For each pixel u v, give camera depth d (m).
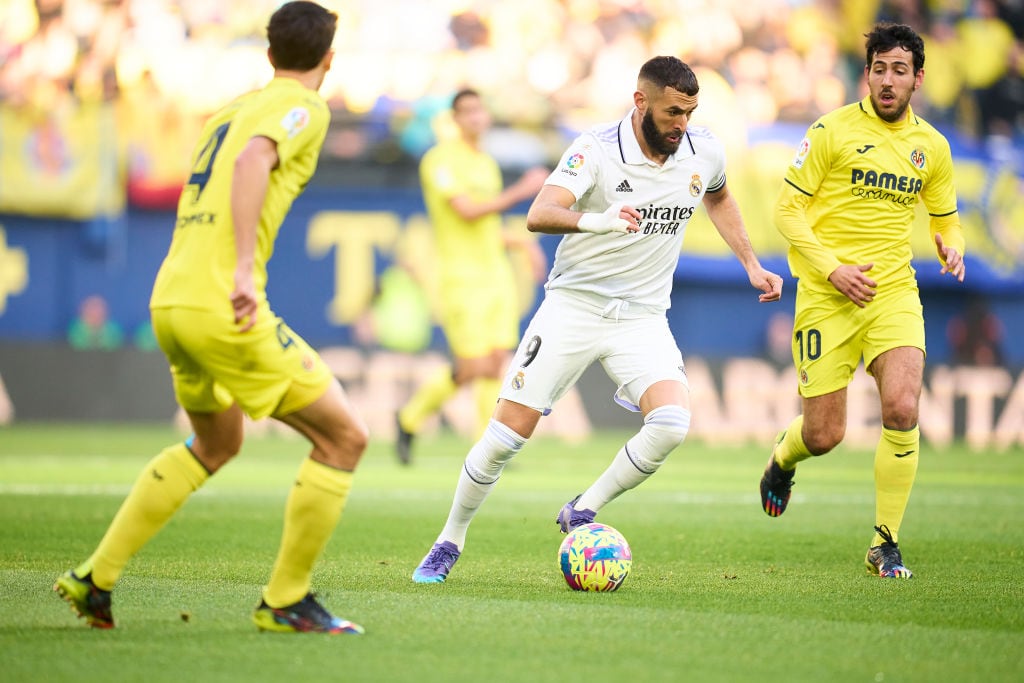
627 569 19.11
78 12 75.94
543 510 32.56
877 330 22.27
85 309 74.88
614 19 79.19
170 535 26.08
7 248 74.06
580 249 20.58
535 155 76.38
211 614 16.30
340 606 17.14
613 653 14.12
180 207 15.32
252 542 25.06
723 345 77.25
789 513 32.62
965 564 22.92
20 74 74.81
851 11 81.62
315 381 14.86
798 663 13.75
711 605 17.73
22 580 19.34
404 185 75.62
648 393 20.56
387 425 67.62
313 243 75.06
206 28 77.25
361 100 75.94
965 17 82.25
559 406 69.50
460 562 22.58
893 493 21.66
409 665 13.36
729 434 68.88
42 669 13.02
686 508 33.50
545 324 20.67
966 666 13.75
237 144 14.90
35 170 73.94
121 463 45.41
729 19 79.88
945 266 22.86
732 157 77.31
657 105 19.53
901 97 21.98
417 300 75.56
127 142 75.31
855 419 68.25
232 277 14.62
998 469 50.56
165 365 69.81
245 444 60.38
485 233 45.66
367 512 31.41
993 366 74.25
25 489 35.84
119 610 16.61
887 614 17.11
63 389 68.94
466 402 69.06
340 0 76.81
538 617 16.39
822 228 22.78
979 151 78.69
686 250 74.88
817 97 80.75
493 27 77.81
